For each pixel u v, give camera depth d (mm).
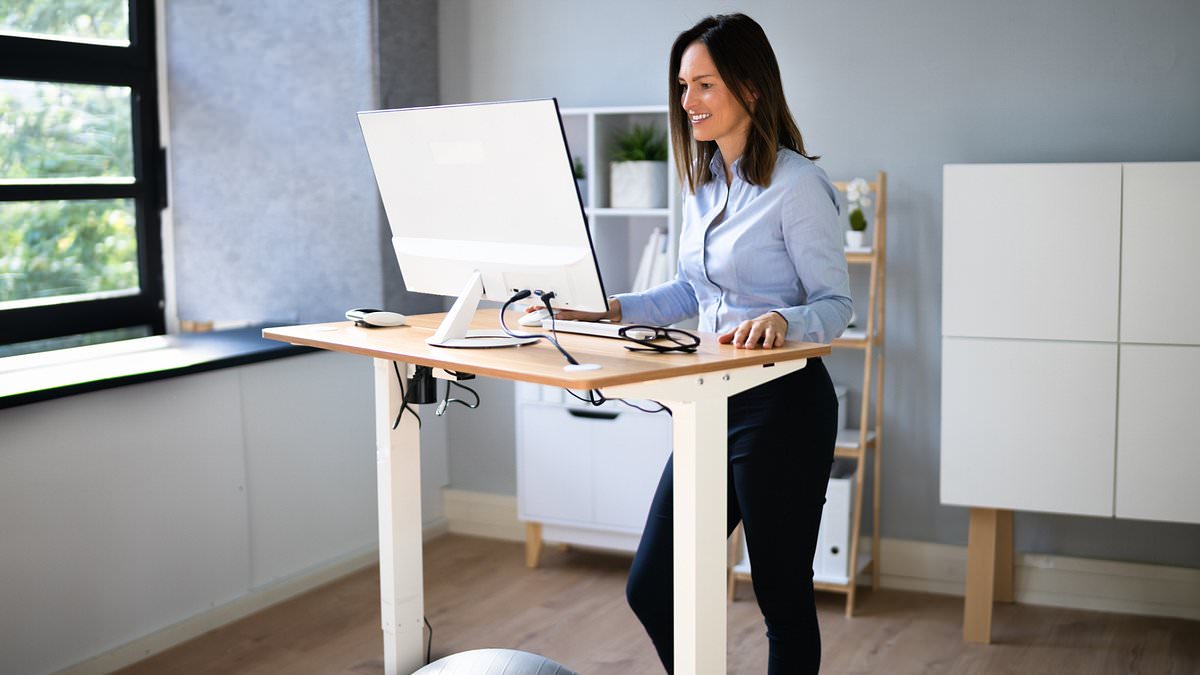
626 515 3674
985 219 3092
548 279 2014
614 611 3443
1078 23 3322
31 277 3482
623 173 3676
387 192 2232
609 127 3783
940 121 3484
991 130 3438
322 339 2139
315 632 3291
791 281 2180
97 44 3604
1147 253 2963
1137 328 2990
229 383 3332
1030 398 3104
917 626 3330
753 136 2117
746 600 3535
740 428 2113
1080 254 3020
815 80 3605
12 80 3381
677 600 1957
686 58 2115
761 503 2096
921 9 3467
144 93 3775
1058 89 3361
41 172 3492
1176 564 3398
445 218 2145
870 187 3486
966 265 3119
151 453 3105
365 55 3674
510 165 1979
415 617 2488
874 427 3676
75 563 2924
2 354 3373
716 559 1950
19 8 3385
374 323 2287
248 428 3402
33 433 2805
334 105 3713
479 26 4031
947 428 3182
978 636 3201
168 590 3180
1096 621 3369
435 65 4047
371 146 2207
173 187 3877
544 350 1943
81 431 2918
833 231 2119
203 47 3811
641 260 3914
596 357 1851
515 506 4160
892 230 3574
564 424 3727
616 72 3850
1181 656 3094
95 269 3674
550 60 3943
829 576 3449
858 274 3635
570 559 3934
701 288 2289
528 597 3568
